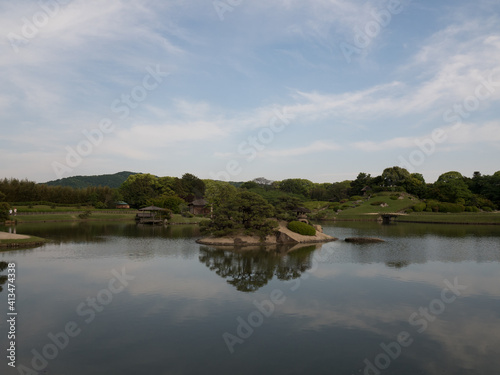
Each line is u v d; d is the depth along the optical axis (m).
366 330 14.73
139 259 29.84
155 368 11.38
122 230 57.75
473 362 12.08
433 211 103.25
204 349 12.80
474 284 22.28
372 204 114.88
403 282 22.70
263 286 21.39
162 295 19.16
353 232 60.53
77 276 23.23
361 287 21.38
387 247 39.97
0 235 38.69
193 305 17.56
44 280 22.08
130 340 13.45
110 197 104.44
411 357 12.38
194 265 27.62
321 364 11.80
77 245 37.84
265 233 42.66
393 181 128.75
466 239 48.66
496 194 113.25
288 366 11.62
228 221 42.53
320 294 19.80
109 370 11.23
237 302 18.16
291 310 17.05
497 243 43.72
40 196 96.75
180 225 72.88
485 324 15.52
